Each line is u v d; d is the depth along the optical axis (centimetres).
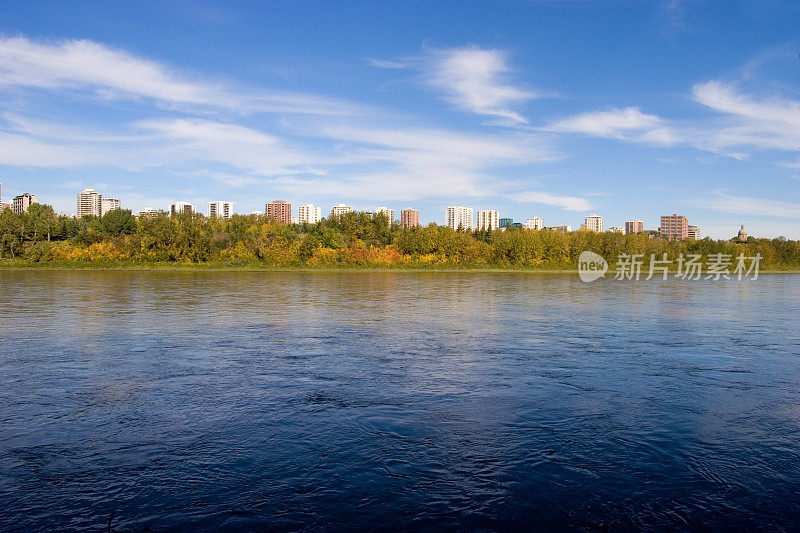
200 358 1761
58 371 1561
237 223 13225
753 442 1028
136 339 2112
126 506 764
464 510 762
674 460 938
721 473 888
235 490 812
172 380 1465
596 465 915
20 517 733
